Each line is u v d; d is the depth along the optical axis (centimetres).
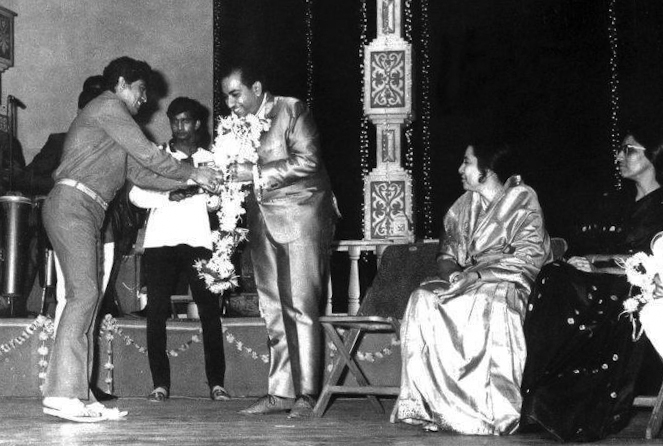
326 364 755
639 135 592
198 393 784
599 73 1271
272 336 653
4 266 827
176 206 745
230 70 638
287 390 647
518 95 1300
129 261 891
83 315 606
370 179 870
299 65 1292
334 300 1183
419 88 1314
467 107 1309
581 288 536
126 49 1093
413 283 733
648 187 591
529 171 1282
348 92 1302
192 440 488
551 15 1294
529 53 1300
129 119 619
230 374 785
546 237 593
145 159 616
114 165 623
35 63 1082
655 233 576
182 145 766
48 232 613
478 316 551
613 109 1258
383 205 866
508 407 535
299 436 509
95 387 760
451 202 1298
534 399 515
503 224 592
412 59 877
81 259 608
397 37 873
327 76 1301
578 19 1283
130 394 789
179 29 1096
